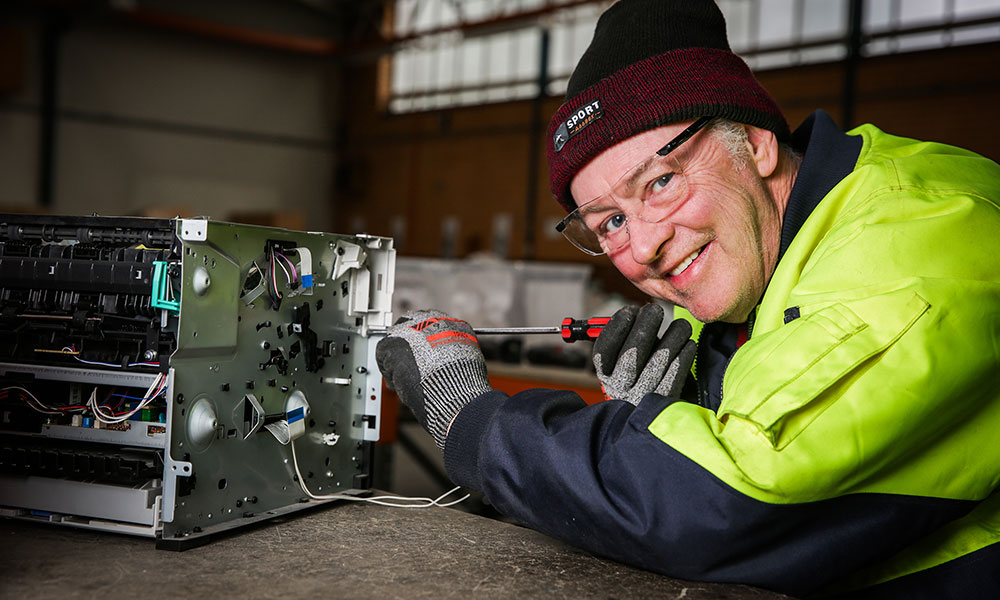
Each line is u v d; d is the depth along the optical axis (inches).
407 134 443.2
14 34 340.5
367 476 47.1
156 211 360.2
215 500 36.4
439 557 33.9
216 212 424.2
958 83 267.9
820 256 32.8
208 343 35.2
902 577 34.0
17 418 38.3
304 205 462.9
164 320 34.8
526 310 138.1
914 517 30.0
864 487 29.3
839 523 29.5
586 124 37.0
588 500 30.0
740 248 37.2
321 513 41.2
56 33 366.3
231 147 429.4
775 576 29.4
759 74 316.5
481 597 29.0
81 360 37.4
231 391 37.0
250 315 38.0
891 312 28.5
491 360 129.7
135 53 392.5
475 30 358.0
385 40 400.8
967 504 31.0
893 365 27.9
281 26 443.2
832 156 38.4
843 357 27.9
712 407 42.2
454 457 34.8
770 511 27.8
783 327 30.5
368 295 46.4
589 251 43.1
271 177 446.9
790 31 310.0
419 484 162.4
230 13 422.0
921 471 30.0
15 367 37.1
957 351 28.3
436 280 142.2
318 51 426.3
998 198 33.9
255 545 34.9
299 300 41.3
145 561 32.1
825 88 300.2
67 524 35.9
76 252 37.0
